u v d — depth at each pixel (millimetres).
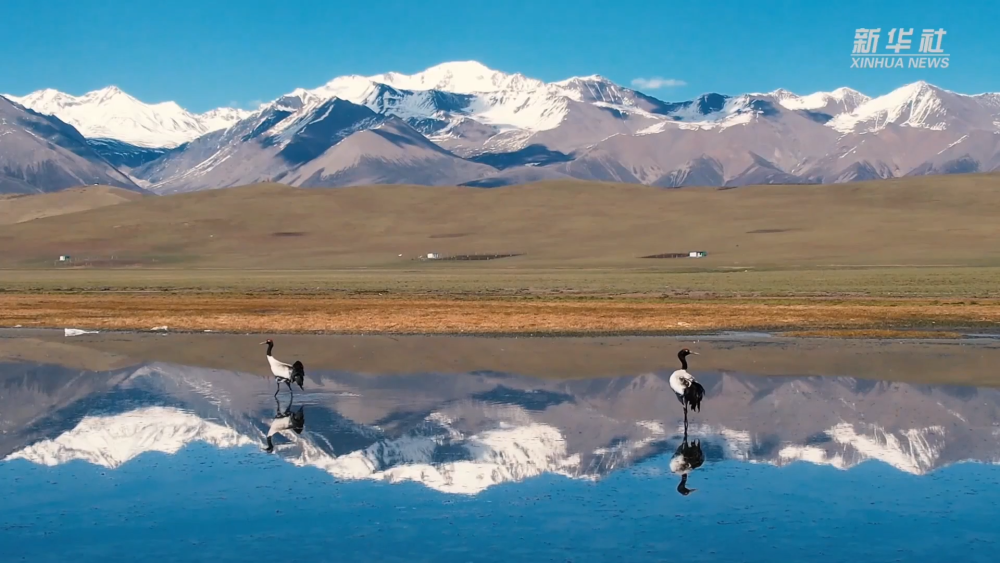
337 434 20172
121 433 20297
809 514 14609
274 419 21844
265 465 17594
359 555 12930
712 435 20094
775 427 20969
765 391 26000
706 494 15594
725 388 26547
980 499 15359
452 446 19031
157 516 14562
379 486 16172
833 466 17438
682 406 23547
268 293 84438
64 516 14586
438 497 15562
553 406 23578
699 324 46625
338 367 31297
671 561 12648
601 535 13672
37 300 70312
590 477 16750
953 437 19844
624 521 14289
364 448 18859
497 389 26344
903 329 44438
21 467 17469
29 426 21094
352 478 16656
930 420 21703
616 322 47594
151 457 18219
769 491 15828
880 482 16297
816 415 22344
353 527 14031
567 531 13812
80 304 64188
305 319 50031
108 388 26594
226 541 13469
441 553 12992
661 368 30875
